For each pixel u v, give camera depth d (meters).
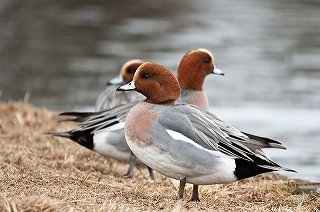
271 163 7.71
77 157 11.17
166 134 7.72
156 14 35.09
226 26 32.06
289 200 8.59
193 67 11.19
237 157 7.63
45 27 31.03
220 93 21.25
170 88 8.19
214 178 7.80
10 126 12.98
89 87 21.62
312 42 28.86
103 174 9.88
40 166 9.80
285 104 20.12
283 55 26.36
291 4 39.03
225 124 8.12
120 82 13.34
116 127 10.23
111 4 37.12
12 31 30.05
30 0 36.88
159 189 8.83
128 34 29.80
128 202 7.68
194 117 7.91
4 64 24.39
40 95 20.84
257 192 8.94
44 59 25.17
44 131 12.71
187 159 7.66
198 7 37.75
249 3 39.38
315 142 16.31
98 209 6.98
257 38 29.44
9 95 20.91
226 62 25.17
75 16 33.69
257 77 23.23
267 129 17.45
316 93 21.38
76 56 25.64
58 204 7.11
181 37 29.36
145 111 8.02
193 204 7.82
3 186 7.88
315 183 9.72
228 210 7.73
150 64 8.22
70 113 10.77
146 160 7.95
